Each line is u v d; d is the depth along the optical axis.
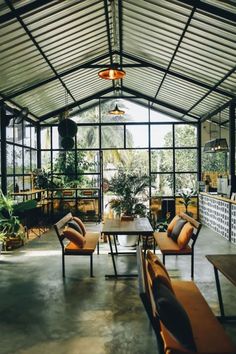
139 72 8.77
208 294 4.04
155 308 2.07
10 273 4.98
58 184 10.52
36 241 7.36
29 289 4.27
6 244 6.51
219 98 8.43
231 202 7.06
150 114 10.68
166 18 5.64
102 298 3.93
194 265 5.27
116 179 6.73
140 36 6.73
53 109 10.26
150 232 4.84
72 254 4.79
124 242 6.53
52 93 8.85
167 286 2.34
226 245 6.83
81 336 3.00
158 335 2.06
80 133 10.65
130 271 4.99
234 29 5.19
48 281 4.59
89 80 9.09
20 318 3.40
